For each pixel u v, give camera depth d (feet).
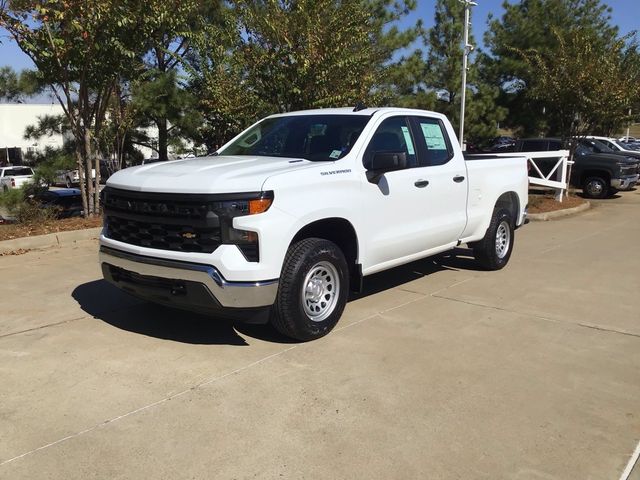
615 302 20.54
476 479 10.05
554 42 82.33
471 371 14.43
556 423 11.97
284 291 15.16
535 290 22.07
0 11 29.35
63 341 16.12
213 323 17.70
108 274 16.90
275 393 13.08
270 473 10.15
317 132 18.72
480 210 23.41
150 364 14.61
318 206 15.66
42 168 35.76
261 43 37.93
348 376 14.01
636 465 10.52
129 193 15.74
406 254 19.77
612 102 50.19
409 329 17.43
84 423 11.73
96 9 29.76
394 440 11.23
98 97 34.45
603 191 58.90
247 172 15.21
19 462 10.39
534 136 89.81
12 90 58.90
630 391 13.48
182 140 57.98
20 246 28.22
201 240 14.43
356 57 36.42
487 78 89.56
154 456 10.62
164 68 59.47
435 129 21.49
